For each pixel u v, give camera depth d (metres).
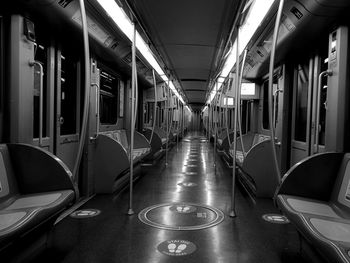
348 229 2.08
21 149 2.79
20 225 1.92
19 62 2.91
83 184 4.64
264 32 4.04
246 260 2.56
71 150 4.37
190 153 11.41
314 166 2.83
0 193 2.51
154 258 2.57
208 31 4.94
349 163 2.67
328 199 2.85
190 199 4.64
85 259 2.54
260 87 6.94
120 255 2.62
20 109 2.94
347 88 2.99
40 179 2.82
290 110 4.89
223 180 6.24
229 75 7.07
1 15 2.86
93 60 4.78
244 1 3.04
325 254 1.76
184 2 3.75
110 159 4.89
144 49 5.29
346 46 2.98
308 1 2.79
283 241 2.99
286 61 4.86
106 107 6.25
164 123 12.24
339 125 3.01
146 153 6.62
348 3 2.63
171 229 3.28
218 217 3.73
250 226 3.42
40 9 2.98
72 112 4.55
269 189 4.79
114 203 4.33
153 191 5.17
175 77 9.55
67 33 3.73
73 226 3.35
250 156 4.76
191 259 2.56
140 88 8.98
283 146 4.89
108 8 3.41
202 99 18.59
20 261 2.37
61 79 4.20
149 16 4.23
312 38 3.61
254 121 7.30
